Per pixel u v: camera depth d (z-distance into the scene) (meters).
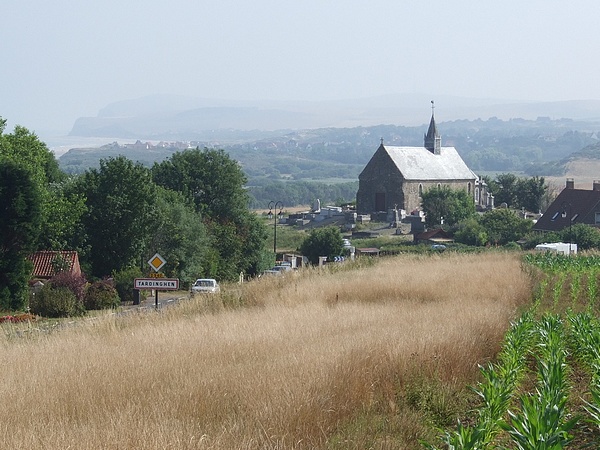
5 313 70.44
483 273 57.69
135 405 18.38
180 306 45.31
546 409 16.28
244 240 123.62
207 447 15.30
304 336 28.30
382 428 18.91
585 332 29.50
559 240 128.88
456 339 26.53
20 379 22.08
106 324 35.53
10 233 76.56
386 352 23.95
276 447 15.76
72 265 89.75
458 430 15.88
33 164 103.62
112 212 98.69
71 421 17.81
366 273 59.78
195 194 124.75
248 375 21.03
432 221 167.62
